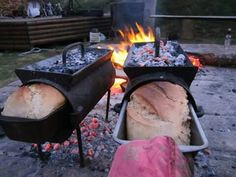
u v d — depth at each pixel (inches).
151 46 90.7
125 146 43.1
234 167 76.2
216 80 152.9
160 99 56.2
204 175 72.6
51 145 86.4
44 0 375.2
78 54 88.5
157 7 332.5
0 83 156.1
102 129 96.7
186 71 62.2
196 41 263.1
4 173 75.1
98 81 77.9
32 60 214.2
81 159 75.6
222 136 93.0
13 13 345.1
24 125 55.4
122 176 37.4
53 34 263.4
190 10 330.0
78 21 284.7
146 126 53.0
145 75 62.8
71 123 63.2
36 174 74.4
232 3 331.6
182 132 52.5
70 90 63.0
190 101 61.3
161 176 35.4
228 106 118.0
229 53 181.6
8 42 250.7
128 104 59.9
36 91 60.0
